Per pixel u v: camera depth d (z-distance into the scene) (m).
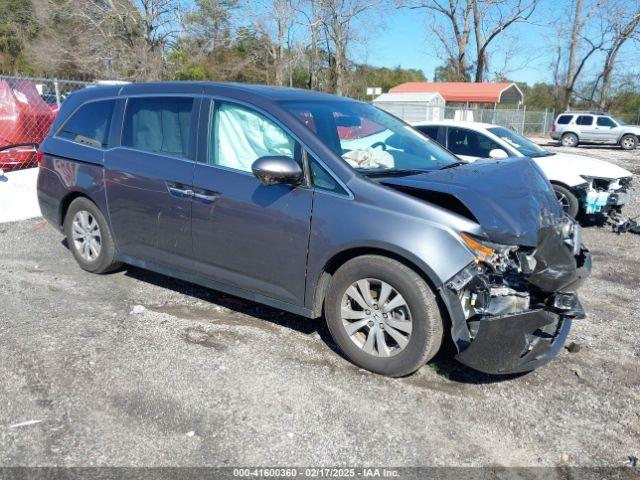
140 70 29.42
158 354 3.70
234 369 3.55
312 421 3.05
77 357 3.60
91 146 4.92
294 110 3.95
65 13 31.41
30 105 8.56
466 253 3.21
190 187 4.11
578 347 4.05
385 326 3.47
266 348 3.86
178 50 32.00
